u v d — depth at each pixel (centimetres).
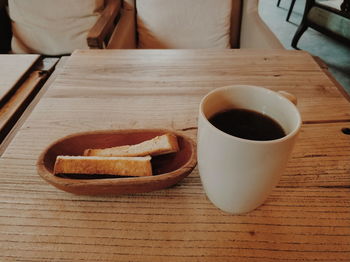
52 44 135
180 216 36
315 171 42
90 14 129
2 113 68
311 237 33
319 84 61
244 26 123
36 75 82
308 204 37
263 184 31
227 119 35
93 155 39
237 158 28
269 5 330
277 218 36
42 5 129
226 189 32
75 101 56
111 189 35
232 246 33
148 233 34
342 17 189
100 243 33
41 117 52
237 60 70
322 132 48
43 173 35
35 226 35
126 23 117
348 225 35
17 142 47
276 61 69
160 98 57
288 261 31
